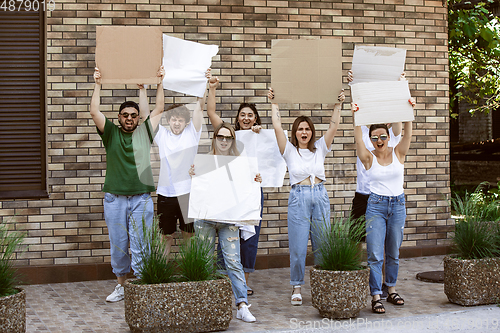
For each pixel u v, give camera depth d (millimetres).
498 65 10242
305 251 5047
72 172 6262
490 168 14203
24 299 3957
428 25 7309
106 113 6336
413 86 7273
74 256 6242
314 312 4805
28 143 6309
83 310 4965
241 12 6672
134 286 4066
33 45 6320
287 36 6801
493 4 10219
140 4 6430
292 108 6812
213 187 4531
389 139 5039
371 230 4879
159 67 4711
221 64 6633
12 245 4105
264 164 5512
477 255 5043
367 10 7074
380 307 4730
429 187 7301
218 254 5203
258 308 4969
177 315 4082
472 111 11883
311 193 5023
